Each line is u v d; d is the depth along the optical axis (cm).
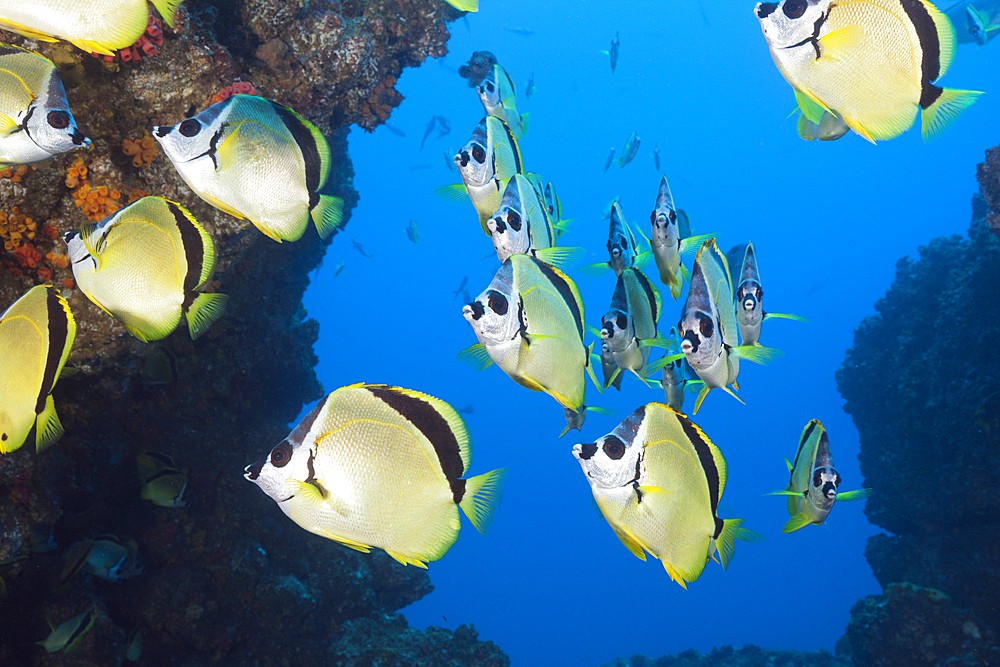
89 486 121
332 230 69
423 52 153
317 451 46
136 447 142
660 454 47
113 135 97
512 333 53
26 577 103
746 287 66
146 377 134
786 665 311
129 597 135
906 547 221
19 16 51
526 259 55
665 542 48
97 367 98
